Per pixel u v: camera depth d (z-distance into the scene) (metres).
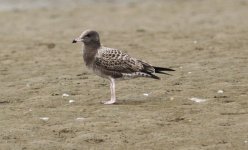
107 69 15.89
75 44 25.30
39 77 19.06
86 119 14.23
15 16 33.56
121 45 24.69
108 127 13.57
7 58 22.44
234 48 23.00
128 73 15.94
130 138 12.84
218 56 21.58
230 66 19.78
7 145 12.55
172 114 14.47
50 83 18.19
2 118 14.49
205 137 12.72
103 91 17.06
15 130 13.44
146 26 29.56
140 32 27.72
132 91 16.91
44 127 13.73
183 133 13.02
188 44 24.20
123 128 13.48
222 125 13.45
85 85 17.81
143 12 34.44
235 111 14.54
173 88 17.08
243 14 32.03
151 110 14.90
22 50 24.00
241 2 36.31
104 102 15.76
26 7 36.41
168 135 12.93
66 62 21.53
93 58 16.03
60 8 36.28
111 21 31.72
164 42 24.92
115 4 37.94
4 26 30.67
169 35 26.58
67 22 31.66
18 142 12.76
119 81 18.05
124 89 17.16
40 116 14.62
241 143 12.29
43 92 17.11
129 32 27.88
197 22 30.22
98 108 15.23
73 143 12.65
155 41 25.27
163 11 34.59
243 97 15.84
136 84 17.69
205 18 31.34
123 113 14.65
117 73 15.91
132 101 15.88
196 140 12.56
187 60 21.12
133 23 30.73
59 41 26.08
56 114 14.76
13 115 14.74
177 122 13.84
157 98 16.09
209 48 23.16
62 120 14.23
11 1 38.06
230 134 12.83
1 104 15.95
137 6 36.84
